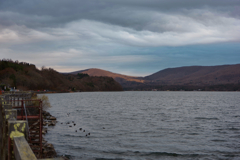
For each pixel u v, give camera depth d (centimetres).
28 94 4853
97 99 16112
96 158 2361
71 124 4481
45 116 4981
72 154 2469
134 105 10706
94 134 3528
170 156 2456
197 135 3544
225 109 8662
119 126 4375
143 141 3109
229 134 3638
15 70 19675
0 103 751
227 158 2392
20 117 2292
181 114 6775
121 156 2439
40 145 2292
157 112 7369
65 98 16175
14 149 432
